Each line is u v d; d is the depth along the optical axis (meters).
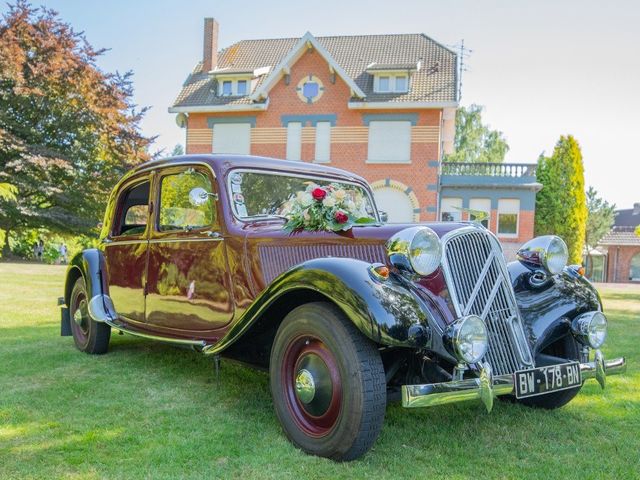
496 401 3.77
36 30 24.03
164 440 2.87
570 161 28.14
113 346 5.26
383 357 3.09
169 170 4.11
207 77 24.36
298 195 3.46
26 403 3.45
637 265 38.06
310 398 2.73
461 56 23.27
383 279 2.65
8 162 22.17
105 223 4.93
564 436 3.09
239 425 3.12
